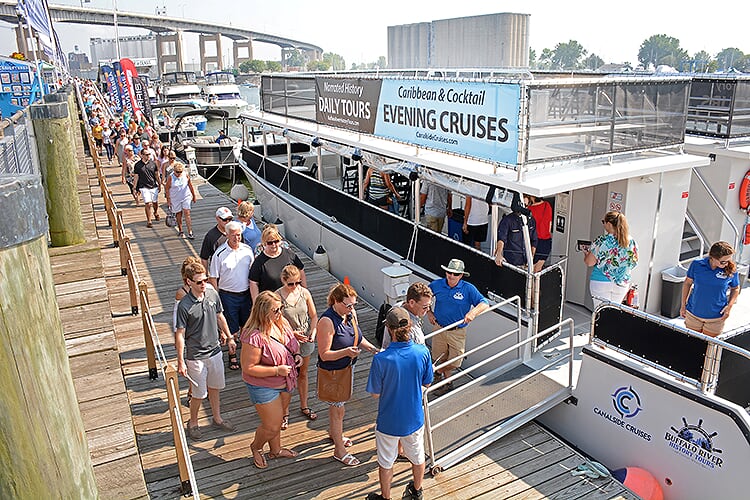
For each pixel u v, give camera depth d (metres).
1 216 1.32
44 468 1.51
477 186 7.08
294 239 12.45
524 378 6.30
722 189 7.87
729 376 5.22
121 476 4.06
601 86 6.45
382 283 9.09
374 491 5.22
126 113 29.77
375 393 4.59
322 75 11.05
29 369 1.44
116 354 5.48
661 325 5.32
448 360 6.51
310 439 5.97
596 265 6.40
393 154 8.23
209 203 15.75
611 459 5.93
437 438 5.72
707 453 5.08
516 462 5.61
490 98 6.41
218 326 6.20
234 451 5.74
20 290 1.40
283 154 15.75
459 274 6.32
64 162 7.66
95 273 7.10
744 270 7.81
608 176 6.33
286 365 5.15
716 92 7.80
